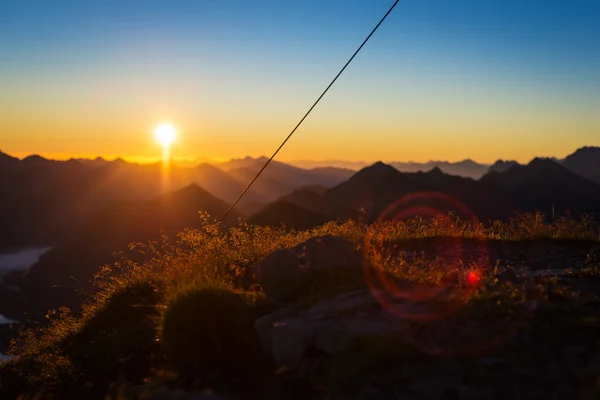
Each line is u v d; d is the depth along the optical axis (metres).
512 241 11.84
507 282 7.09
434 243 11.62
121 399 6.18
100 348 8.40
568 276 7.98
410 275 7.64
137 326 8.83
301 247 7.99
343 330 5.80
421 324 5.84
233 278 8.59
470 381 5.01
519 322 5.73
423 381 5.10
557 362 5.08
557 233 12.03
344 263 7.84
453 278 7.51
